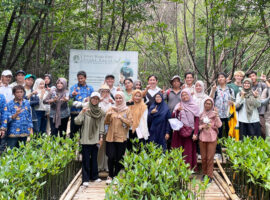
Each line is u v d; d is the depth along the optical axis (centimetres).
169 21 1320
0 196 300
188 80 572
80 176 528
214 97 571
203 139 484
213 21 840
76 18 938
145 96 557
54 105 566
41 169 362
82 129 479
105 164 544
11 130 474
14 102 477
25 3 715
